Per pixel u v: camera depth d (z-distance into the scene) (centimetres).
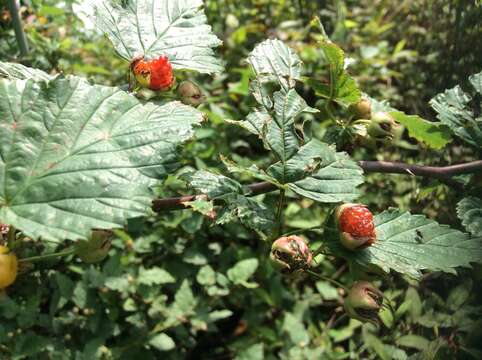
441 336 27
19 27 32
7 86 14
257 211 17
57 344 35
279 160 18
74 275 40
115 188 13
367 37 54
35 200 13
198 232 44
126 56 20
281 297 44
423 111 42
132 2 20
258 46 20
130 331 39
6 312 33
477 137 22
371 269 17
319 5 58
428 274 29
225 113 47
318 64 51
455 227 28
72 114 14
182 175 18
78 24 48
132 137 14
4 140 13
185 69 20
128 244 40
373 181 42
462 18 37
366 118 21
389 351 31
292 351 40
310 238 44
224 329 47
